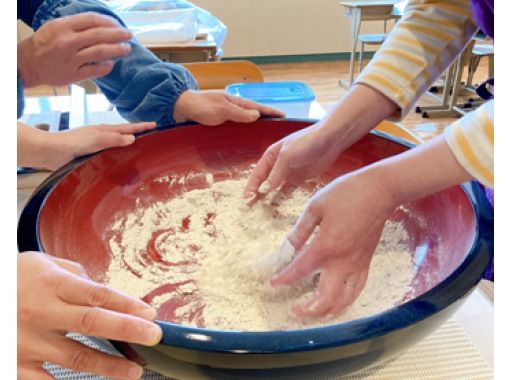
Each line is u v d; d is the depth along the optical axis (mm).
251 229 634
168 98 744
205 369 329
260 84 1171
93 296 341
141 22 2135
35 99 1177
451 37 595
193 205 691
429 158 415
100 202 612
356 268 447
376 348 333
